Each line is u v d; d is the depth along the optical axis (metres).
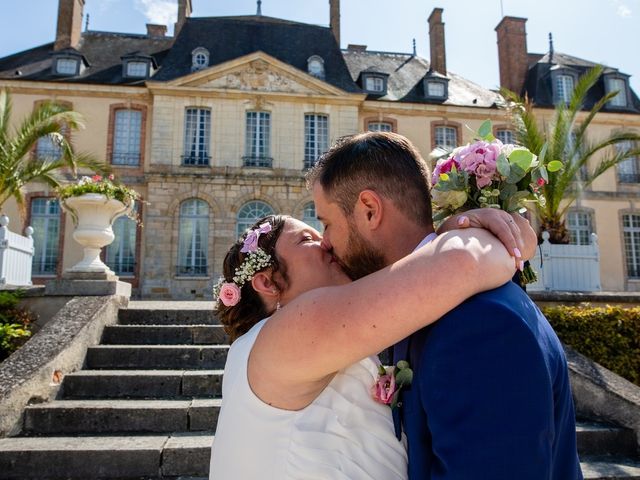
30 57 24.52
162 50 26.31
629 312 6.02
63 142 12.33
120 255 21.78
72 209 6.68
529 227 1.26
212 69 22.36
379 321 0.95
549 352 1.03
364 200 1.23
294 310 1.07
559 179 11.13
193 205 22.03
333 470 1.13
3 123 12.37
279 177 22.17
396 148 1.28
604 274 24.16
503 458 0.88
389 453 1.19
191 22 25.31
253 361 1.16
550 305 7.17
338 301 1.00
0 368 4.16
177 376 4.51
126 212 6.93
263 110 22.78
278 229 1.63
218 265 21.42
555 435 1.03
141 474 3.43
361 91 24.33
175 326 5.50
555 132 11.34
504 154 1.38
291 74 23.00
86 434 3.86
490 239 1.07
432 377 0.97
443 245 1.02
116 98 22.56
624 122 25.53
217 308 1.72
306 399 1.17
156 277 21.05
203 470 3.45
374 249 1.25
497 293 1.01
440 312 0.95
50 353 4.43
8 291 6.24
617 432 3.87
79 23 25.67
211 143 22.27
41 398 4.13
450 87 26.80
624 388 4.13
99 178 6.79
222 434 1.21
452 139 24.69
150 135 22.52
